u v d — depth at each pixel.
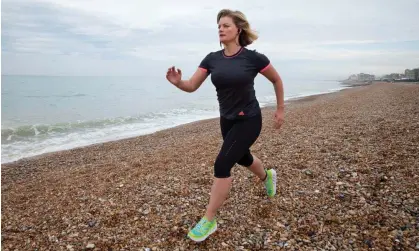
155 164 6.87
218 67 2.79
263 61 2.79
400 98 20.95
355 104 19.41
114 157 9.09
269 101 33.34
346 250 2.67
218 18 2.91
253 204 3.78
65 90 56.22
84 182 5.84
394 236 2.80
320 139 7.68
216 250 2.84
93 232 3.38
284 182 4.49
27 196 5.27
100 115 21.64
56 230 3.50
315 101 28.09
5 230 3.61
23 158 9.73
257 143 7.96
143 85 84.75
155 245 2.99
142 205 4.06
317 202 3.72
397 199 3.58
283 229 3.13
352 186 4.14
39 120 18.86
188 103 32.69
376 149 5.98
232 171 5.13
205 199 4.14
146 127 16.17
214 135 11.63
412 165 4.75
